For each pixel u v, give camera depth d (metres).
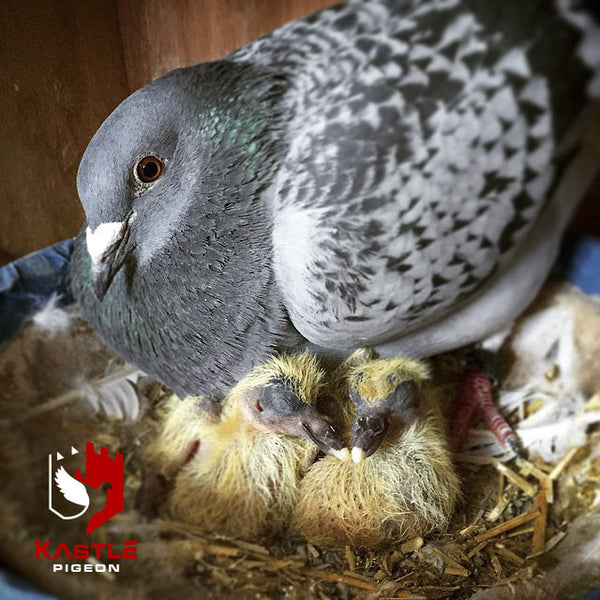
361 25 0.17
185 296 0.19
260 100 0.17
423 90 0.16
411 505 0.18
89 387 0.20
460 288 0.18
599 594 0.15
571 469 0.20
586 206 0.21
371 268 0.17
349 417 0.20
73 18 0.17
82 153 0.18
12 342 0.20
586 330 0.21
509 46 0.15
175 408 0.21
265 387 0.19
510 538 0.18
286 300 0.18
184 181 0.18
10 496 0.15
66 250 0.22
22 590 0.12
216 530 0.18
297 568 0.18
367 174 0.16
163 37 0.18
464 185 0.16
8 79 0.17
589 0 0.15
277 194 0.17
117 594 0.14
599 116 0.16
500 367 0.22
